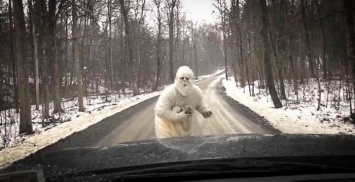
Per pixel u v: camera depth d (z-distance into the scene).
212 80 70.56
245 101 25.16
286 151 2.09
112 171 1.91
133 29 45.72
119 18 47.59
